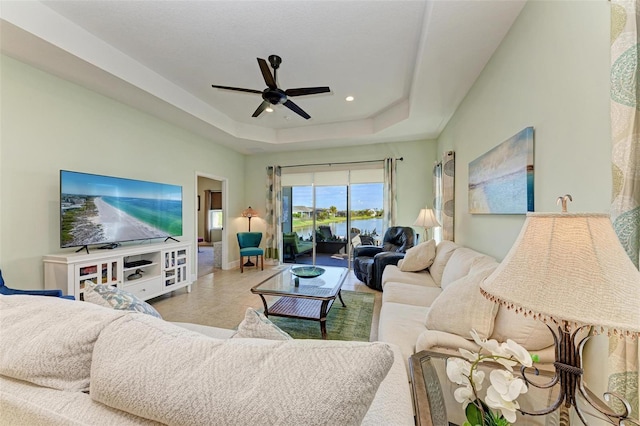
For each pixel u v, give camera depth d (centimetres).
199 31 235
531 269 72
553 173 145
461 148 329
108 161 320
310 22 222
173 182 418
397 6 203
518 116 183
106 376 66
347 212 556
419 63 247
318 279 305
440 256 292
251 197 619
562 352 72
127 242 345
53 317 88
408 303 220
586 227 69
